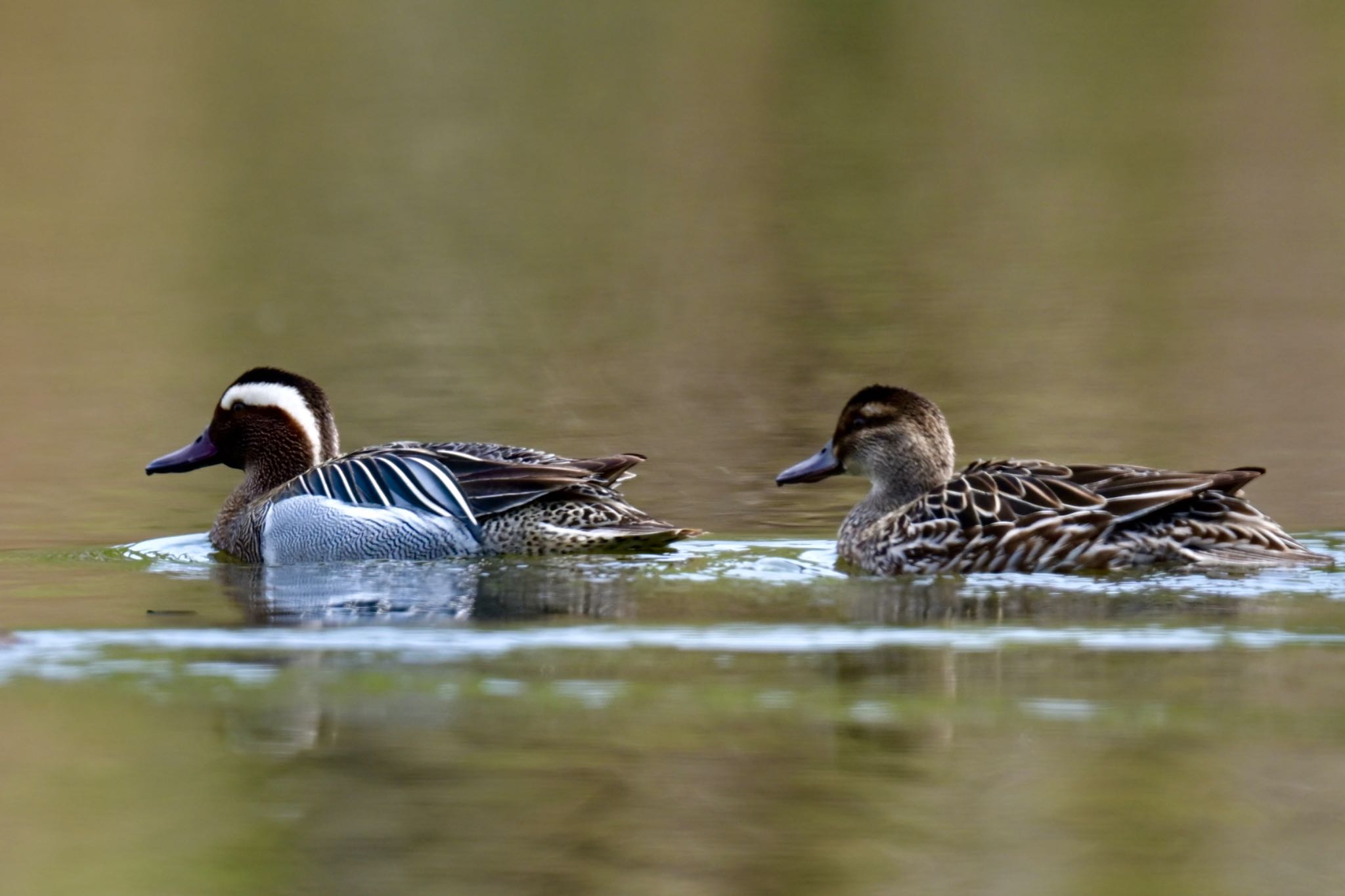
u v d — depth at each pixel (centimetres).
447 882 790
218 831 839
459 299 2656
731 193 3478
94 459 1847
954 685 1024
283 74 4462
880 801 868
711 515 1573
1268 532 1286
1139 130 3906
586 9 5278
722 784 892
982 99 4262
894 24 5066
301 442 1556
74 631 1170
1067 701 996
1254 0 5156
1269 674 1037
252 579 1358
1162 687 1014
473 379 2170
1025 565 1294
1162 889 778
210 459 1576
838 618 1177
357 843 824
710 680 1045
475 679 1053
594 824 848
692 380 2159
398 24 5012
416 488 1429
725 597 1247
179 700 1022
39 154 3681
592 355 2297
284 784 894
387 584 1318
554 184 3572
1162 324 2412
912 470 1413
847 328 2422
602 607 1223
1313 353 2223
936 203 3353
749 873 795
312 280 2797
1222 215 3166
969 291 2659
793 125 4084
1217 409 1959
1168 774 893
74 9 4838
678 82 4512
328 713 1000
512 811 861
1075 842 820
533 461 1452
